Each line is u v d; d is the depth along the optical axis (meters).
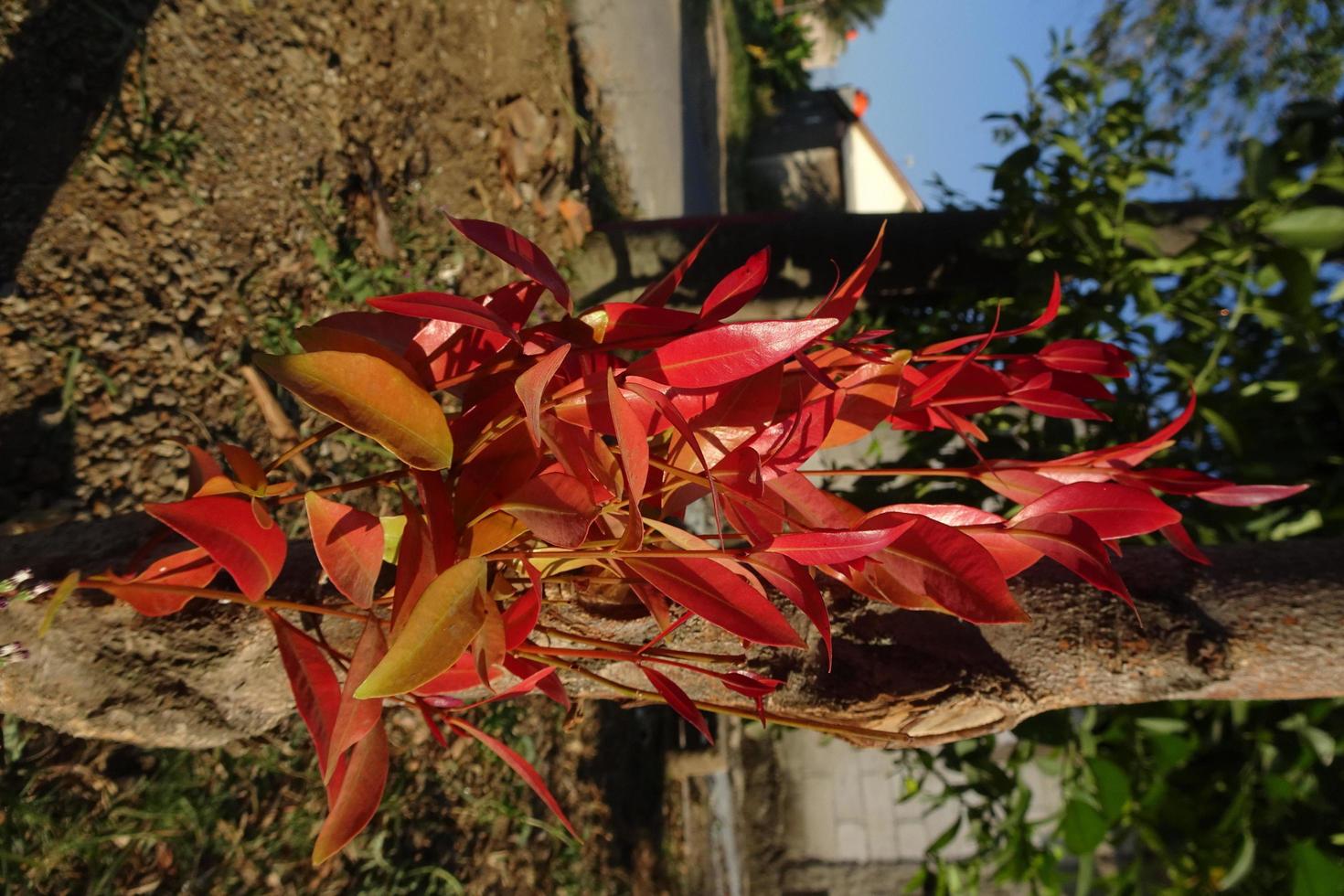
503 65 1.77
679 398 0.37
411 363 0.38
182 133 1.10
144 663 0.50
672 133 2.89
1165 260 1.12
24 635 0.49
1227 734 1.08
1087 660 0.56
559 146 1.86
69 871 0.83
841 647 0.55
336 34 1.39
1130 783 1.05
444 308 0.34
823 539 0.34
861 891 2.55
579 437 0.35
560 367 0.38
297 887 1.04
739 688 0.38
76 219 0.98
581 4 2.41
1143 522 0.39
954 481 1.11
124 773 0.89
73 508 0.89
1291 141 1.14
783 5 6.59
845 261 1.47
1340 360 1.06
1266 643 0.56
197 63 1.15
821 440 0.39
